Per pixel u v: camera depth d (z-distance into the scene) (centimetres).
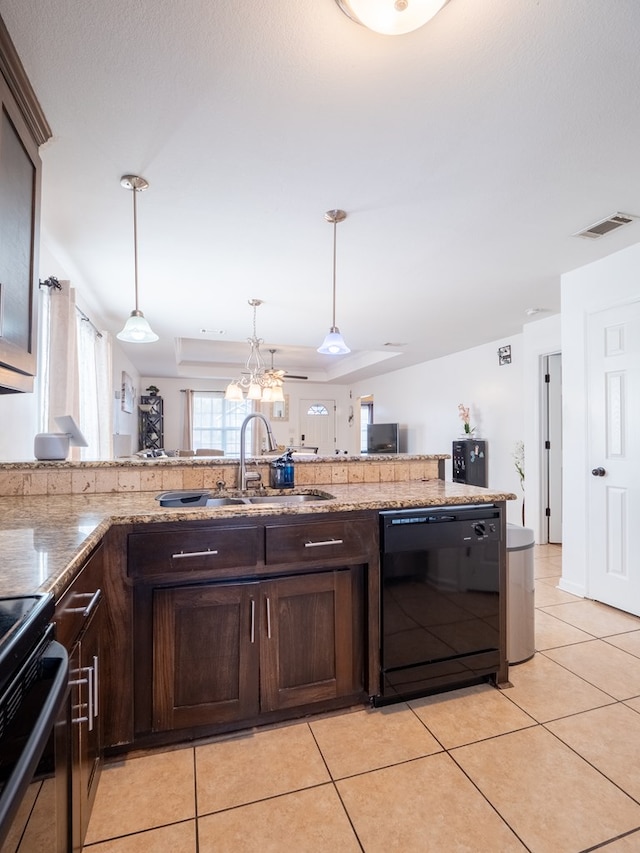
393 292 358
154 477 216
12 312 126
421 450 698
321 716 174
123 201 216
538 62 135
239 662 161
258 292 356
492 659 195
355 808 132
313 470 245
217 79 141
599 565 293
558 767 148
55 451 210
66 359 271
